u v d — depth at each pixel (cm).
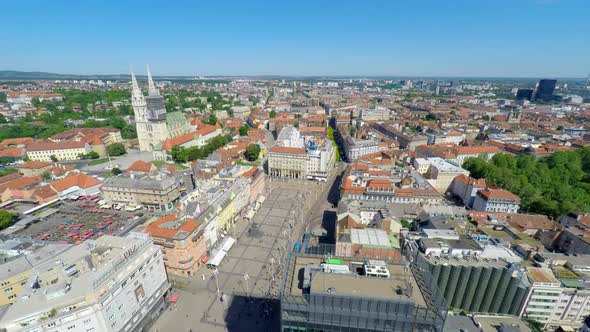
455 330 8819
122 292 8856
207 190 16462
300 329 6600
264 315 10575
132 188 18162
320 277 6912
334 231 15825
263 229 16188
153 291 10294
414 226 15012
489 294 10469
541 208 16638
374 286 6656
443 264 10519
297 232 15888
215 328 10044
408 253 10812
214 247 14412
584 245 12288
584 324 9812
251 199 19025
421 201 17750
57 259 9038
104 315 8200
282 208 18750
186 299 11281
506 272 10162
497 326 9025
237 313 10656
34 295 7775
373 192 17725
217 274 12594
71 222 16775
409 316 6062
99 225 16325
